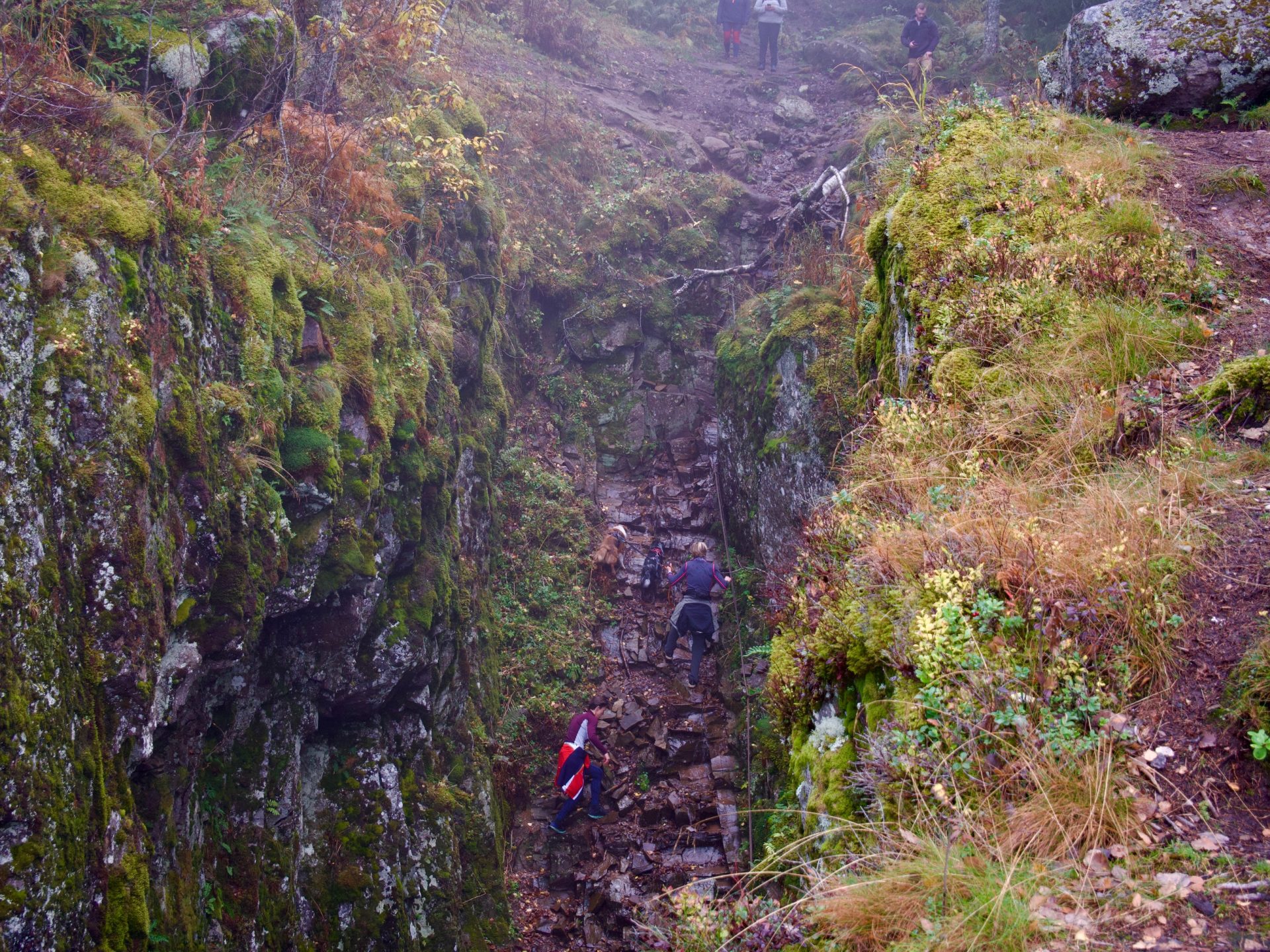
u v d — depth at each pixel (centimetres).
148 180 463
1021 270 438
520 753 884
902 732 277
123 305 416
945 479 365
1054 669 270
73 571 373
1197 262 442
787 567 858
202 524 462
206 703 494
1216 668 262
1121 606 279
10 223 365
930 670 282
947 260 464
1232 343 389
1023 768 252
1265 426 342
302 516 566
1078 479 339
